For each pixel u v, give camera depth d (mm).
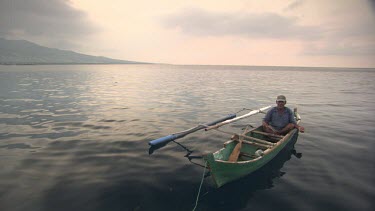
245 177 6496
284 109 9125
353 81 46188
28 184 5973
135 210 4945
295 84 36938
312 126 11922
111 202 5230
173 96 21750
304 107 17312
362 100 20672
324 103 19078
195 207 5066
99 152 8172
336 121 13023
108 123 12023
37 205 5098
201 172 6758
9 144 8797
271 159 7633
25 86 28266
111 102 18219
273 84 36281
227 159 7359
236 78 51031
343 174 6668
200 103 18250
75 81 37031
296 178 6441
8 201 5227
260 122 12805
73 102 17953
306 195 5582
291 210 4996
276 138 8602
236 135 8062
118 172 6680
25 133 10141
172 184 6051
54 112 14375
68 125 11500
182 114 14391
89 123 11945
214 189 5852
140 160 7559
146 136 10039
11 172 6598
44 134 10047
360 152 8359
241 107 16797
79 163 7250
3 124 11523
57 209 4969
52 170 6762
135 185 5969
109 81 38250
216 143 9305
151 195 5523
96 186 5902
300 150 8555
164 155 8008
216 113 14820
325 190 5809
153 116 13742
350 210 5000
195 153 8242
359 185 6047
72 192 5621
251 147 8750
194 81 40281
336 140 9695
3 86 27953
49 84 31094
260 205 5172
